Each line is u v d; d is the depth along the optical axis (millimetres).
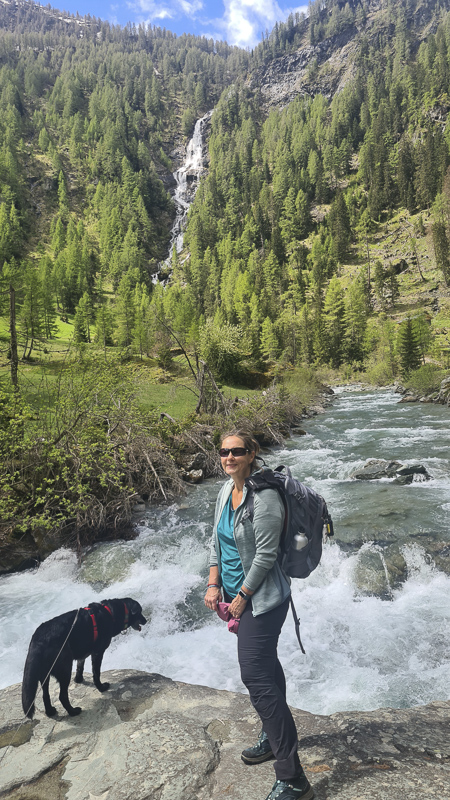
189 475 12859
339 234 128375
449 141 148750
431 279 101562
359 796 2150
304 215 155875
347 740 2691
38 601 6520
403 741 2650
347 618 5496
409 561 6926
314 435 19891
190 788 2373
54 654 3033
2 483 8375
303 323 89250
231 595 2414
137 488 10852
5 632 5605
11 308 12469
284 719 2160
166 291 131875
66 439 9484
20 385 10688
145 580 7059
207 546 8328
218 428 15758
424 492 10297
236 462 2354
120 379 11445
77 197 185750
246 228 159125
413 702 3938
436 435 18188
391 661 4590
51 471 9172
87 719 3102
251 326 80688
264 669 2191
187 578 7055
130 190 187875
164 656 4930
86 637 3229
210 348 33688
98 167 197875
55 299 108125
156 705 3264
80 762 2680
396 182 151375
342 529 8336
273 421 19031
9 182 166625
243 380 34594
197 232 165250
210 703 3281
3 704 3344
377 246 129375
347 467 13359
